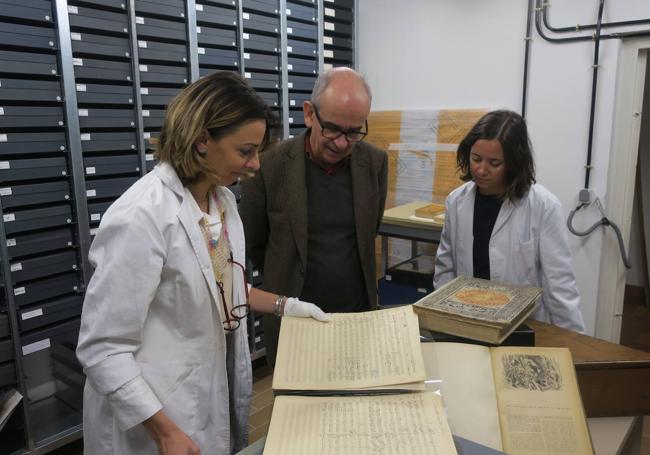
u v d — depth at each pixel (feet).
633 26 7.33
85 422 3.37
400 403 2.36
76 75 6.19
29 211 5.97
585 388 3.06
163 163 3.10
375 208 4.85
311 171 4.69
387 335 2.82
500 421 2.51
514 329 3.00
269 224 4.90
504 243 4.65
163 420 2.78
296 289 4.66
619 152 7.88
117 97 6.64
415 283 7.77
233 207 3.73
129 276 2.71
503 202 4.60
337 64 10.07
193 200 3.17
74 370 6.97
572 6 7.81
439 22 9.43
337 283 4.73
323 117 4.03
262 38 8.34
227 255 3.52
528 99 8.51
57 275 6.37
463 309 3.07
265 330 5.00
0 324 5.85
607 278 8.19
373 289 4.99
